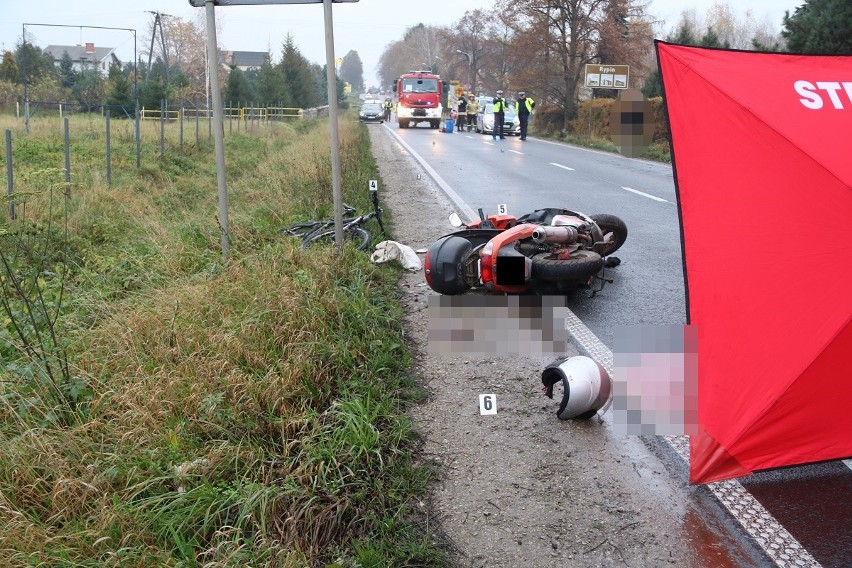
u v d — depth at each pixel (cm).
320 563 330
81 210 1022
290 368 481
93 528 333
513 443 434
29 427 413
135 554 313
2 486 362
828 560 330
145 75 5994
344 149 1875
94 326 603
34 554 310
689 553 338
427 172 1823
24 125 2475
